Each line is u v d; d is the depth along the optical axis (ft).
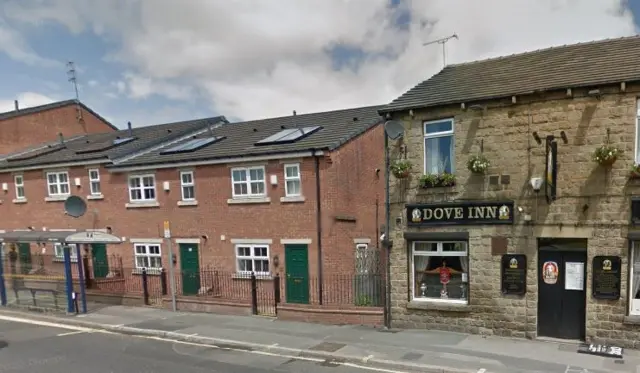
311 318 37.52
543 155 28.71
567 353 26.32
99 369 27.43
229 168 51.11
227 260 51.57
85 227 64.03
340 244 46.78
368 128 51.67
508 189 29.84
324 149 44.88
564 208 28.22
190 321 39.78
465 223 31.24
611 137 26.84
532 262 29.30
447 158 32.45
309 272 46.39
